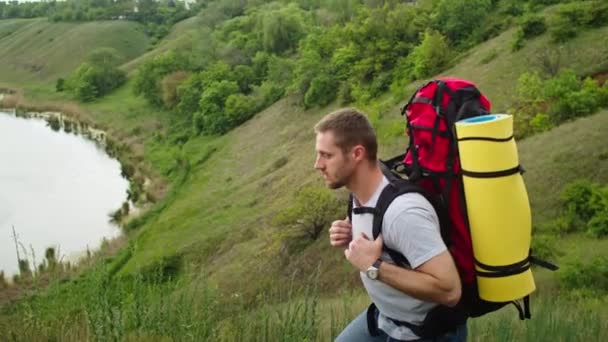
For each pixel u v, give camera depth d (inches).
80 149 2950.3
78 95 4015.8
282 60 3230.8
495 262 110.3
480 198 109.1
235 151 2600.9
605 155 1219.9
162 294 213.0
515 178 110.3
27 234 1854.1
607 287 785.6
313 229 1402.6
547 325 240.5
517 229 110.2
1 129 3376.0
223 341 192.7
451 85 116.1
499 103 1827.0
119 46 5442.9
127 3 6225.4
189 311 202.8
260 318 204.8
